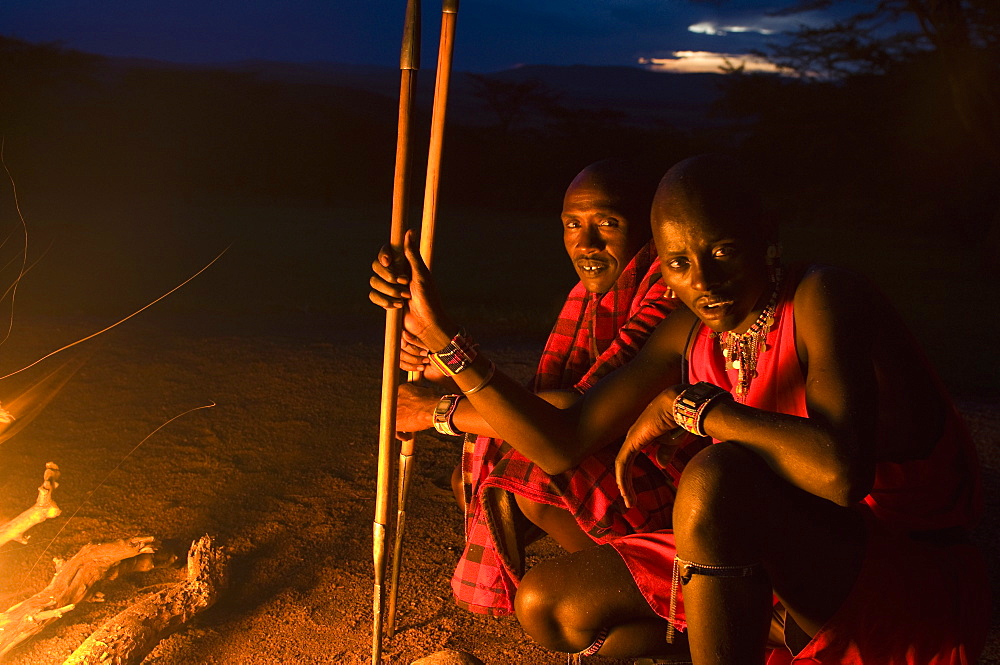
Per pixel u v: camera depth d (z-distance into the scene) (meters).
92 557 2.47
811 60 26.41
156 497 3.26
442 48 1.80
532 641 2.32
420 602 2.52
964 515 1.73
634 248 2.24
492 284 12.27
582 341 2.28
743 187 1.62
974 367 6.87
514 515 2.05
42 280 10.51
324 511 3.18
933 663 1.66
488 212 31.36
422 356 2.12
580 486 1.96
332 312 8.05
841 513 1.60
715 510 1.48
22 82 35.06
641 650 1.86
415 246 1.73
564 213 2.27
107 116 36.41
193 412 4.43
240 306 8.59
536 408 1.85
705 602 1.50
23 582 2.57
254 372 5.36
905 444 1.68
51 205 24.11
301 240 17.44
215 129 36.44
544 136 44.38
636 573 1.78
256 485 3.42
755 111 29.41
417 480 3.53
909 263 17.06
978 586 1.70
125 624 2.18
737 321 1.67
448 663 1.96
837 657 1.60
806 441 1.47
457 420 2.06
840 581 1.57
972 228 21.36
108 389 4.83
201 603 2.34
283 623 2.38
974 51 15.38
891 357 1.64
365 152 36.88
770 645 1.79
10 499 3.17
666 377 1.90
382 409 1.86
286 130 36.84
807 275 1.65
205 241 16.55
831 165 28.75
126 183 33.94
